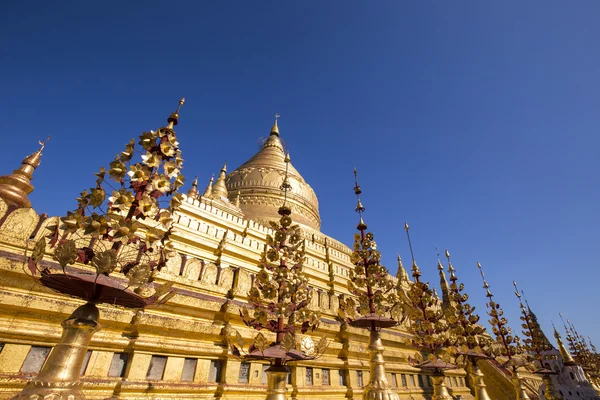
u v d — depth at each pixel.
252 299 8.26
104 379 7.97
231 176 36.38
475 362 14.92
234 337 10.59
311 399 11.97
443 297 29.03
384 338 17.38
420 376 19.05
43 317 7.62
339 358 14.35
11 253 7.87
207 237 15.84
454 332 15.09
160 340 9.23
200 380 9.59
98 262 4.41
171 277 10.78
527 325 22.27
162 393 8.62
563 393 24.48
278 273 8.44
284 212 9.68
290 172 36.72
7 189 10.61
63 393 3.90
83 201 4.98
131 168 5.26
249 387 10.20
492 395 23.02
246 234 19.77
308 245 22.78
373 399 8.75
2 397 6.44
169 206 5.74
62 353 4.21
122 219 5.03
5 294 7.12
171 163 5.84
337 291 19.52
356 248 11.73
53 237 4.86
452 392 20.67
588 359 40.50
